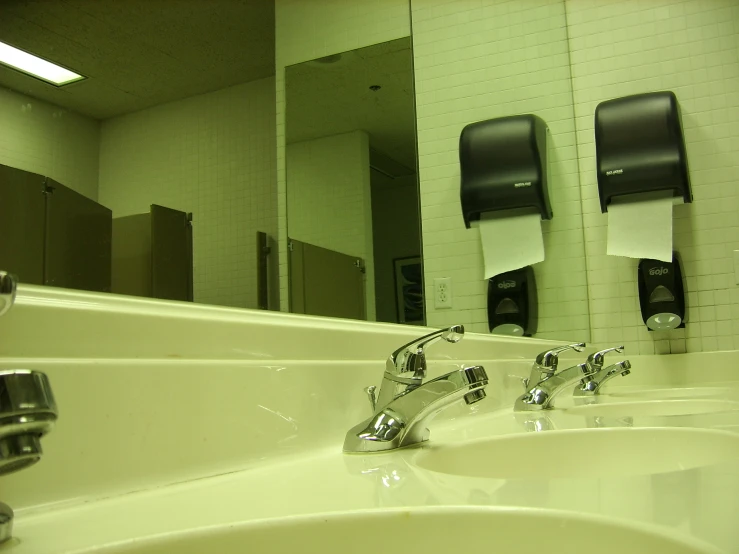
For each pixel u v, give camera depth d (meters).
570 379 1.28
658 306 1.90
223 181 0.83
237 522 0.39
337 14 1.25
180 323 0.58
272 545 0.40
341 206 1.16
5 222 0.53
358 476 0.56
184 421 0.54
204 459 0.55
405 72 1.49
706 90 2.04
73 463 0.44
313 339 0.77
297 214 1.01
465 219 1.62
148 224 0.69
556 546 0.40
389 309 1.28
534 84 1.99
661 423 0.97
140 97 0.71
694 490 0.44
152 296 0.68
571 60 2.20
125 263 0.65
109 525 0.39
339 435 0.74
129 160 0.68
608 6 2.18
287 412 0.66
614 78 2.15
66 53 0.62
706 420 0.98
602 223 2.12
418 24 1.57
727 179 1.99
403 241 1.38
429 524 0.43
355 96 1.27
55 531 0.37
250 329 0.67
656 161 1.85
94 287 0.61
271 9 1.02
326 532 0.41
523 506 0.42
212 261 0.79
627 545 0.36
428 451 0.72
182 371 0.54
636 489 0.45
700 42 2.07
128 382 0.49
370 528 0.42
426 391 0.72
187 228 0.75
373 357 0.90
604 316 2.09
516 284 1.74
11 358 0.43
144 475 0.50
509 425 1.00
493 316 1.69
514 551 0.41
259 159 0.93
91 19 0.66
